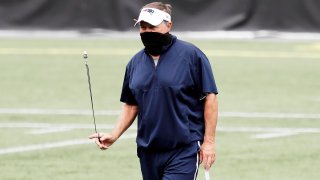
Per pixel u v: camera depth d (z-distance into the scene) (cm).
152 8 2133
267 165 3378
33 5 9388
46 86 5862
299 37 9144
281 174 3219
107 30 9388
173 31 9150
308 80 6250
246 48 8488
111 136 2238
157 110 2139
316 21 9100
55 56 7781
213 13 9144
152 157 2175
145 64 2162
